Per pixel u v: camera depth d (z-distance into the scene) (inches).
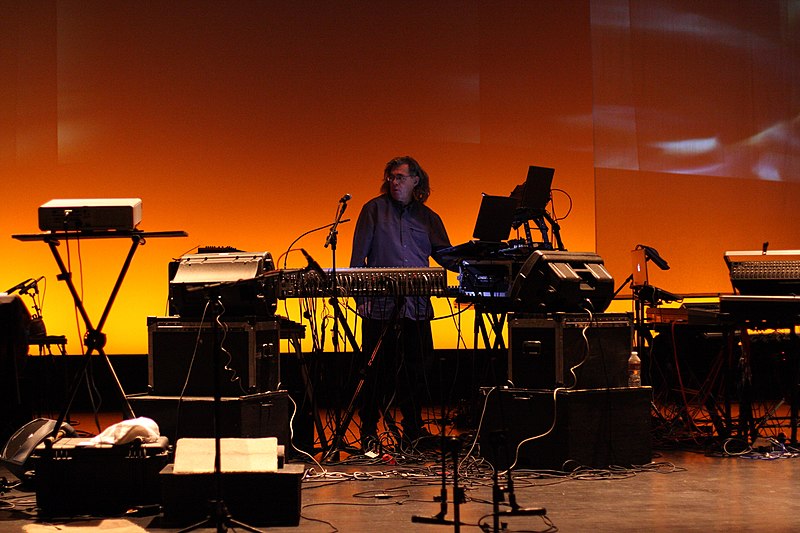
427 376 212.2
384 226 209.0
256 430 172.9
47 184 275.4
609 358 183.5
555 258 184.4
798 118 311.7
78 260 276.4
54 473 145.3
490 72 296.0
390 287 188.1
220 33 283.0
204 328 174.2
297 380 200.2
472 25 295.1
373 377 200.7
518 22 297.7
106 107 277.7
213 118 282.4
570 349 178.9
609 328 183.6
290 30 286.2
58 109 276.1
